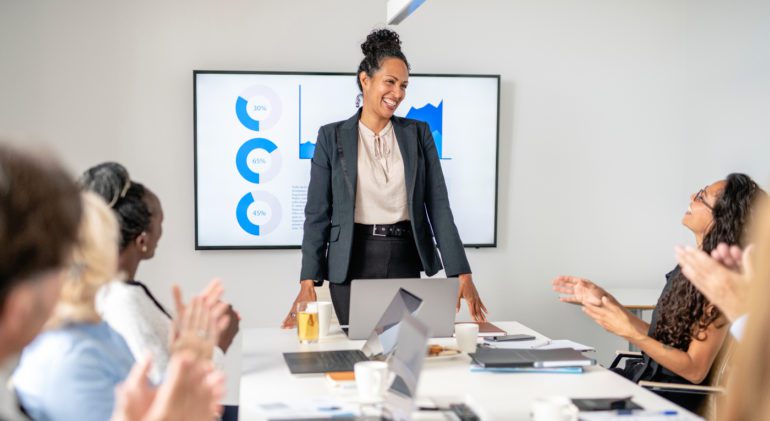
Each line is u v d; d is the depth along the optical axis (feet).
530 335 9.29
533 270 15.47
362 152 10.60
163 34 14.43
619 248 15.64
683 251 5.62
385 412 5.68
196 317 5.81
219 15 14.53
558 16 15.26
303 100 14.64
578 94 15.39
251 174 14.62
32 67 14.12
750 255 4.45
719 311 8.18
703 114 15.67
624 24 15.44
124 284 6.88
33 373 5.04
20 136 3.02
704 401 8.44
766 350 1.91
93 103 14.30
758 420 1.91
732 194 8.93
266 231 14.73
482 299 15.38
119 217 6.75
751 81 15.70
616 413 5.86
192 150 14.61
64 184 2.83
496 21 15.10
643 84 15.53
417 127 10.93
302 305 8.75
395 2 10.36
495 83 14.99
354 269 10.57
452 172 15.02
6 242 2.61
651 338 8.31
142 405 3.76
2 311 2.70
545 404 5.38
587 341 15.60
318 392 6.53
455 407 5.96
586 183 15.51
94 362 5.11
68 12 14.19
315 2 14.70
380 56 10.44
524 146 15.34
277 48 14.66
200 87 14.40
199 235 14.57
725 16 15.62
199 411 3.76
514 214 15.38
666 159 15.66
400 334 5.94
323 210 10.72
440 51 14.99
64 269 2.87
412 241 10.75
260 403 6.15
